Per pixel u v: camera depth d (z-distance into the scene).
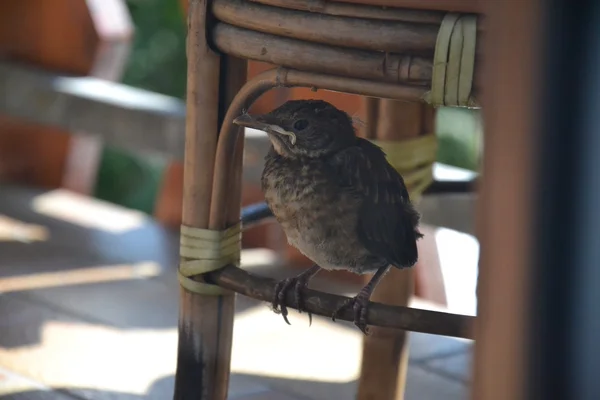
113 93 5.10
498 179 3.57
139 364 4.14
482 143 3.59
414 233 3.90
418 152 3.96
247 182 4.50
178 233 5.07
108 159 7.66
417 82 3.72
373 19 3.73
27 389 4.07
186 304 3.86
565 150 3.54
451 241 4.62
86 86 5.18
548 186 3.55
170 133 4.81
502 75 3.56
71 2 5.43
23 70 5.39
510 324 3.57
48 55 5.46
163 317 4.27
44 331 4.21
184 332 3.87
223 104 3.84
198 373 3.87
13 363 4.13
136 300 4.32
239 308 4.32
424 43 3.71
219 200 3.84
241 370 4.15
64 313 4.27
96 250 4.68
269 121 3.89
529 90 3.55
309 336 4.24
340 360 4.18
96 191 7.70
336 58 3.74
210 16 3.82
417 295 4.43
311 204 3.88
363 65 3.73
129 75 7.66
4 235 4.81
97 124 5.05
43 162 5.74
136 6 7.68
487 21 3.58
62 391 4.07
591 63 3.45
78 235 4.89
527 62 3.55
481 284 3.59
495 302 3.57
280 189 3.89
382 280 3.97
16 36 5.51
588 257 3.53
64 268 4.43
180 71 7.70
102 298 4.32
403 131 3.95
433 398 4.10
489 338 3.58
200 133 3.84
